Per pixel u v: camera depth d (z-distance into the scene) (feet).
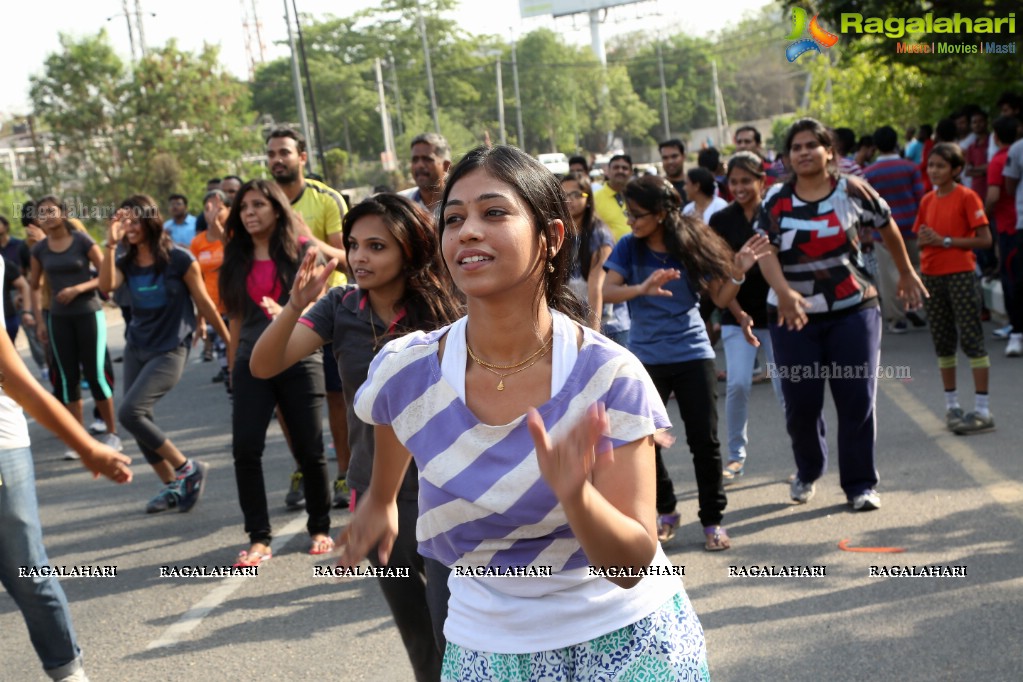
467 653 7.98
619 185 34.91
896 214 38.52
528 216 7.39
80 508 24.73
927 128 49.78
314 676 14.60
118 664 15.47
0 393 12.90
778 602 15.96
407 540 12.28
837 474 22.76
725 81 347.97
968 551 17.39
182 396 39.88
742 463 23.40
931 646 14.02
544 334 7.61
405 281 13.53
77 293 29.76
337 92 283.59
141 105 115.96
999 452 22.94
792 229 19.70
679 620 7.97
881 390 29.71
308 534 21.45
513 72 290.97
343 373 13.67
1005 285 33.50
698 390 18.56
